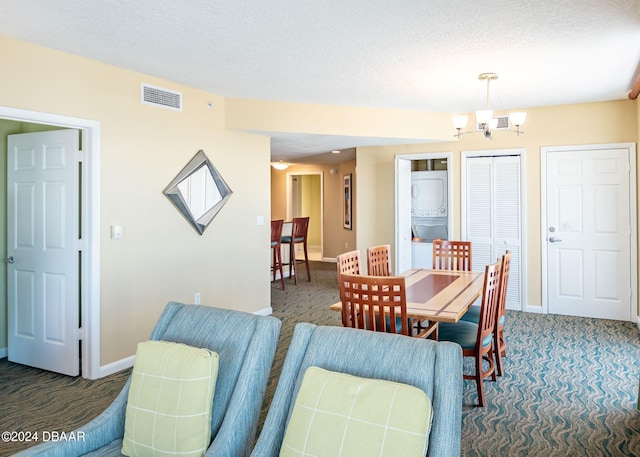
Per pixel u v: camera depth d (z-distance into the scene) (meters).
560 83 4.39
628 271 5.13
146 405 1.65
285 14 2.79
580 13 2.81
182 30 3.02
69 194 3.54
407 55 3.56
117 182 3.72
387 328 3.25
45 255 3.66
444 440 1.30
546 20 2.91
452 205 6.02
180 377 1.63
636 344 4.25
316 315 5.43
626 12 2.79
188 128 4.40
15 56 3.08
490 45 3.35
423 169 6.84
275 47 3.35
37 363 3.75
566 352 4.04
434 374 1.42
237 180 5.02
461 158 5.94
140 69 3.82
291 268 8.27
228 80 4.21
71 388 3.34
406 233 6.32
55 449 1.60
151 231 4.02
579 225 5.36
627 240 5.13
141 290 3.93
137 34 3.07
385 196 6.51
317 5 2.67
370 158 6.57
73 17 2.78
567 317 5.34
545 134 5.47
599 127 5.21
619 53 3.54
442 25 2.98
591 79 4.27
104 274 3.62
